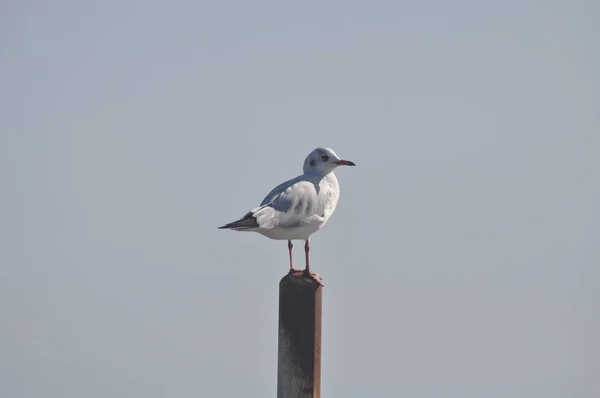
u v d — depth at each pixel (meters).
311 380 12.42
